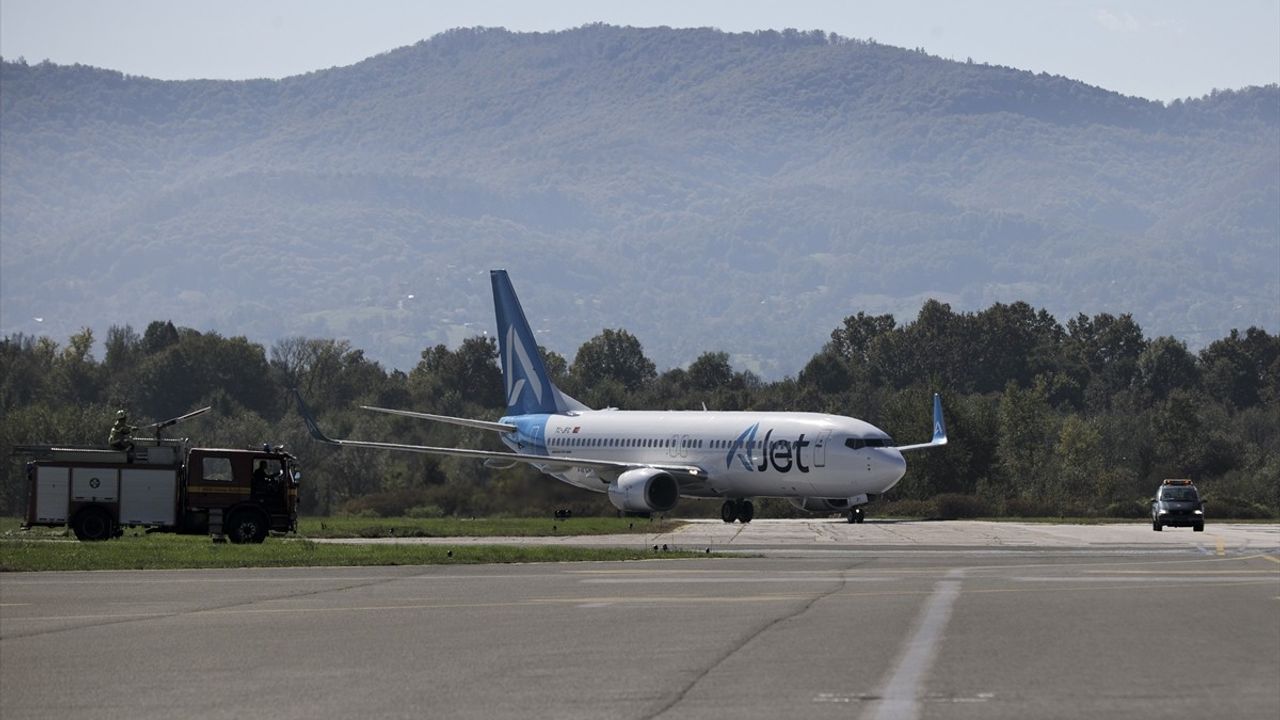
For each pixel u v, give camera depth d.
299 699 70.06
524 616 102.94
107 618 102.75
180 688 73.38
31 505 190.25
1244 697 68.56
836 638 89.81
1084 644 86.62
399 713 66.38
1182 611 104.06
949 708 66.19
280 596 118.31
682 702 68.19
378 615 103.94
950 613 103.25
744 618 100.88
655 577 136.88
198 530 192.38
